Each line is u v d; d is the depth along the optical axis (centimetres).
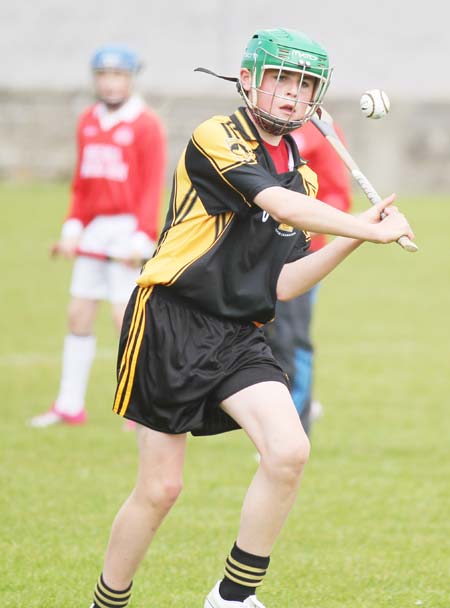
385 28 7631
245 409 1150
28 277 4406
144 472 1189
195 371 1166
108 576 1211
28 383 2812
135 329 1194
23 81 7738
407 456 2153
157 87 7400
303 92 1182
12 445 2192
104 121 2369
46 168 6838
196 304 1185
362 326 3628
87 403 2625
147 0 7719
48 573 1462
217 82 7638
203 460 2116
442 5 7606
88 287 2391
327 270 1254
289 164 1226
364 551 1584
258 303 1200
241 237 1175
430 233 5519
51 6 7719
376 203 1164
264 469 1123
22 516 1723
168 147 6706
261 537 1134
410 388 2791
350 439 2284
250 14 7656
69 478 1956
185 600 1377
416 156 6750
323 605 1367
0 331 3453
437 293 4275
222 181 1156
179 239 1186
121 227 2373
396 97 6719
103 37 7725
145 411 1181
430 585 1445
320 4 7656
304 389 2044
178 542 1617
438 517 1756
